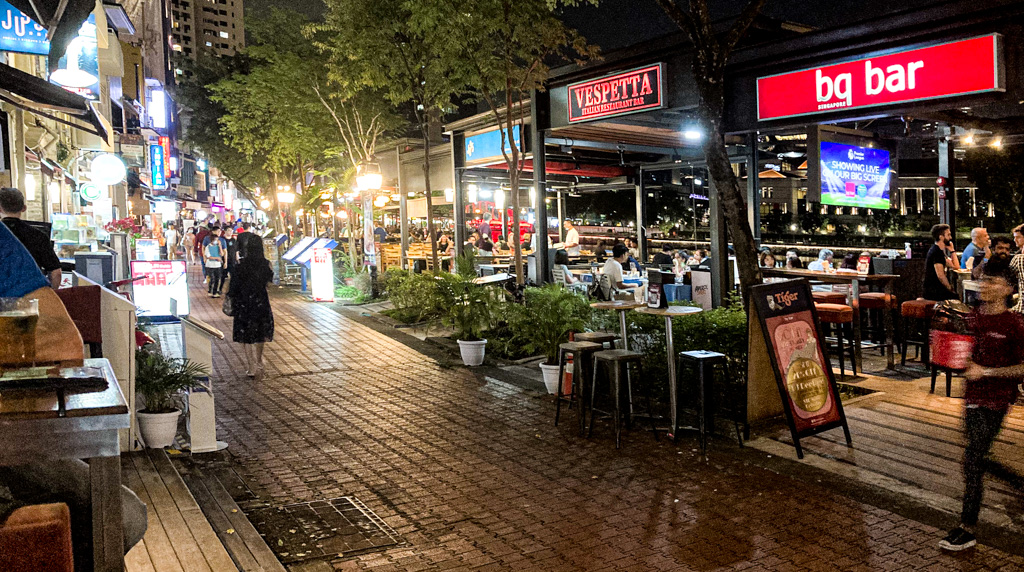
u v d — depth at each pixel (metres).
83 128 10.10
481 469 6.60
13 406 2.02
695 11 7.63
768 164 18.66
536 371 10.94
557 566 4.69
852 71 9.30
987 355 4.83
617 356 7.21
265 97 22.64
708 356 6.95
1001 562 4.63
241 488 6.16
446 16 13.32
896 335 11.70
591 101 12.54
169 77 62.91
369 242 20.89
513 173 13.80
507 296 12.98
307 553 4.91
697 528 5.23
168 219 51.50
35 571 2.06
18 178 13.74
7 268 2.54
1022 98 8.05
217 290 22.02
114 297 6.70
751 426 7.24
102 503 2.14
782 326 6.89
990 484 5.91
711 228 11.25
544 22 12.73
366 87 20.48
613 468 6.57
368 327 15.63
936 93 8.60
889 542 4.94
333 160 27.28
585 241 28.34
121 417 2.08
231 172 39.62
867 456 6.66
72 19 5.96
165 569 4.27
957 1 8.34
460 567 4.69
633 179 23.38
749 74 10.48
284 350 12.98
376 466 6.73
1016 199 20.02
